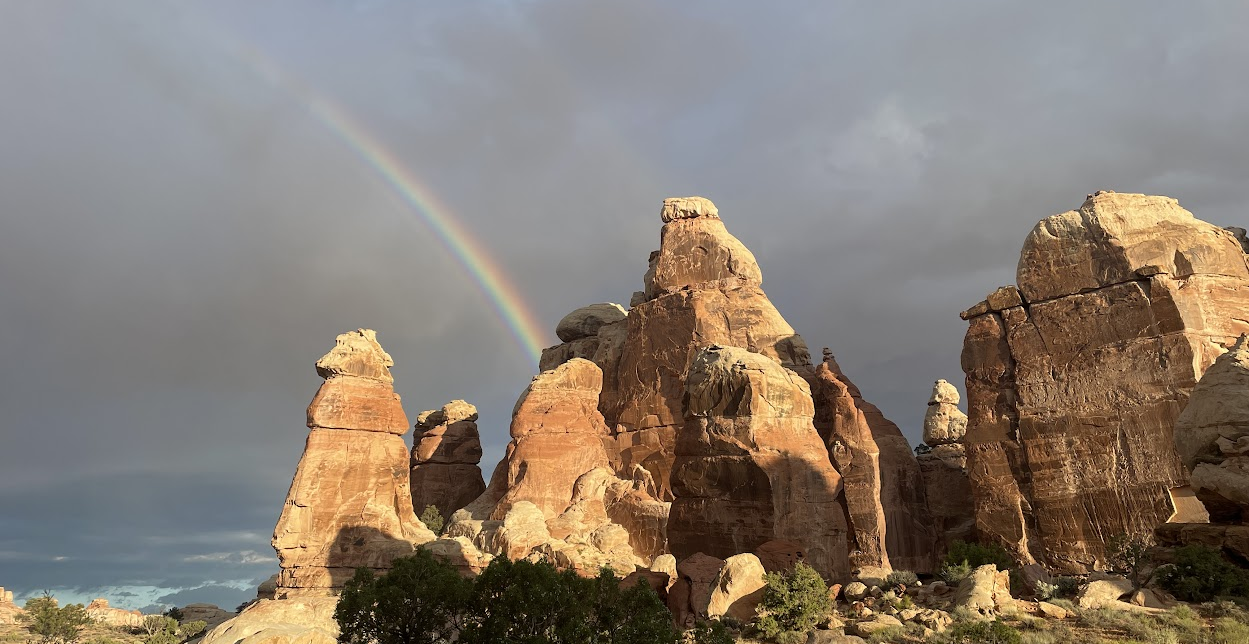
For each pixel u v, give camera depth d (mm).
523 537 48375
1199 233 38719
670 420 61938
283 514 50719
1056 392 39438
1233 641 20062
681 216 71000
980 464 41375
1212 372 29922
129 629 65000
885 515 52750
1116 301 38625
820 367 59188
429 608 21625
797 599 27797
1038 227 42188
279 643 25531
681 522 43969
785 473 41750
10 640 57000
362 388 55219
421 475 76562
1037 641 21734
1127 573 31172
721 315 64438
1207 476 28406
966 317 44125
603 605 21594
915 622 25266
